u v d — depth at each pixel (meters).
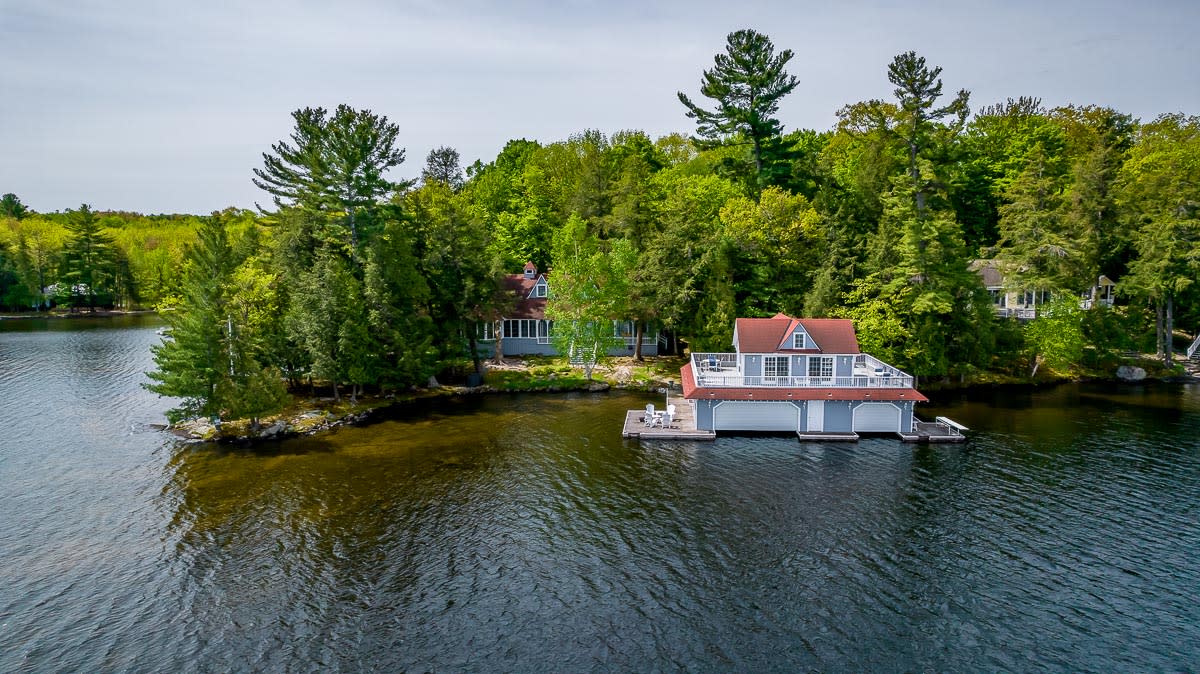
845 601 26.95
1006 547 31.38
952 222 60.84
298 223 59.44
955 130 65.62
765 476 40.72
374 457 43.84
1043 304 69.88
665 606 26.52
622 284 66.19
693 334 66.25
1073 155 95.38
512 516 34.78
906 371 61.44
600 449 46.09
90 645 23.69
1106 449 45.50
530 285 78.81
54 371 71.25
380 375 56.25
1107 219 74.81
